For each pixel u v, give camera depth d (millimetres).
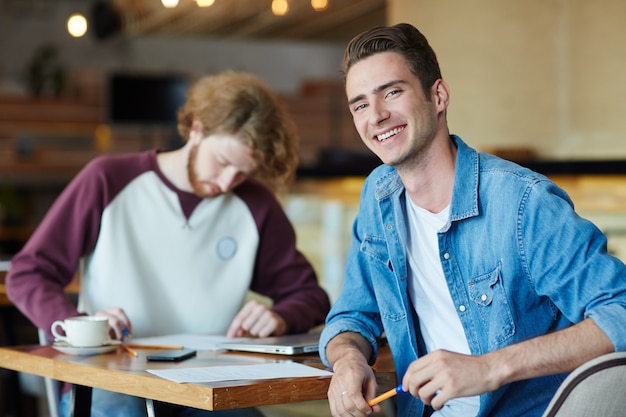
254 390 1824
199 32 16141
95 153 13195
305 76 17672
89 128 14055
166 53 16656
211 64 16984
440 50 7059
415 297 2123
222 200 2914
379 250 2176
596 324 1712
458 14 6973
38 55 14664
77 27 7855
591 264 1801
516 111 6918
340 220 6250
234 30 15977
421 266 2094
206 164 2764
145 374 1943
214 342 2467
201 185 2822
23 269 2697
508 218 1914
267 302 4664
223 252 2904
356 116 2051
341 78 2094
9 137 13656
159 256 2834
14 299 2676
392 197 2117
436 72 2031
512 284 1931
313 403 4641
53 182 12047
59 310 2582
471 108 6984
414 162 2008
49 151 12781
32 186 11930
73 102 14156
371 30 2035
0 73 15250
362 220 2236
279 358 2236
